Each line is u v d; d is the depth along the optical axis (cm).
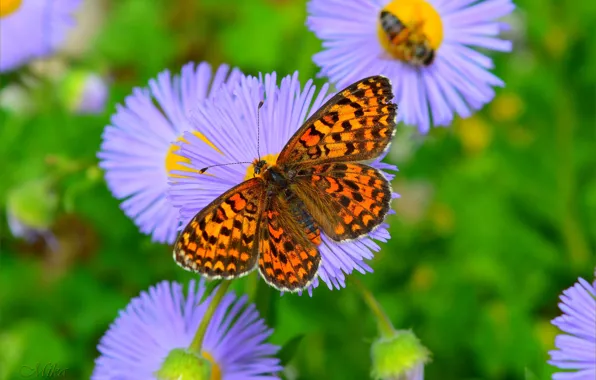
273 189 28
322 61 30
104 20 43
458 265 38
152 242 31
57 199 36
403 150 37
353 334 35
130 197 30
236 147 28
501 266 38
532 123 39
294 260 27
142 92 32
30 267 39
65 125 39
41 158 38
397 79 30
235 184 28
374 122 28
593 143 39
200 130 28
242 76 28
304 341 35
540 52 39
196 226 27
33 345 37
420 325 37
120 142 31
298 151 28
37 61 37
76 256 39
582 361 27
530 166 39
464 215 38
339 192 28
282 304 35
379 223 28
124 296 38
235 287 30
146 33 41
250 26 40
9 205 35
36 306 38
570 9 39
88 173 33
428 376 36
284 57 39
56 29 35
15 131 39
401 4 30
